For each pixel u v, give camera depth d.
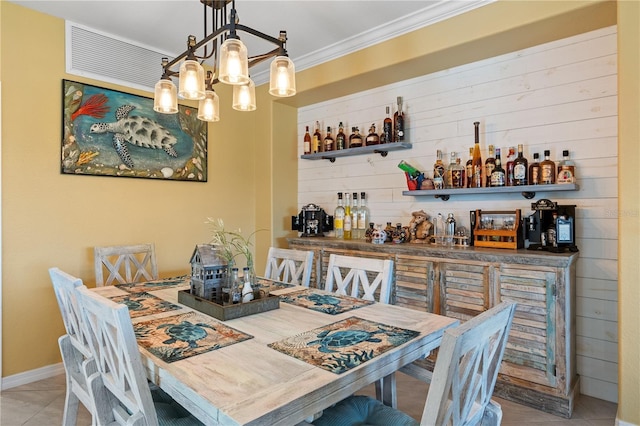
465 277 2.41
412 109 3.16
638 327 1.85
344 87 3.36
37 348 2.58
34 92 2.54
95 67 2.83
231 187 3.78
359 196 3.53
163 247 3.25
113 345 1.15
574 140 2.41
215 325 1.47
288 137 3.95
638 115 1.84
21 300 2.51
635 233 1.86
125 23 2.75
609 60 2.29
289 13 2.58
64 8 2.54
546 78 2.51
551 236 2.36
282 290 2.07
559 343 2.08
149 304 1.77
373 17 2.64
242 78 1.55
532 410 2.16
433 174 2.99
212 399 0.92
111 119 2.91
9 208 2.45
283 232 3.90
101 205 2.88
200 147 3.50
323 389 1.00
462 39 2.48
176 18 2.67
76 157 2.73
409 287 2.67
